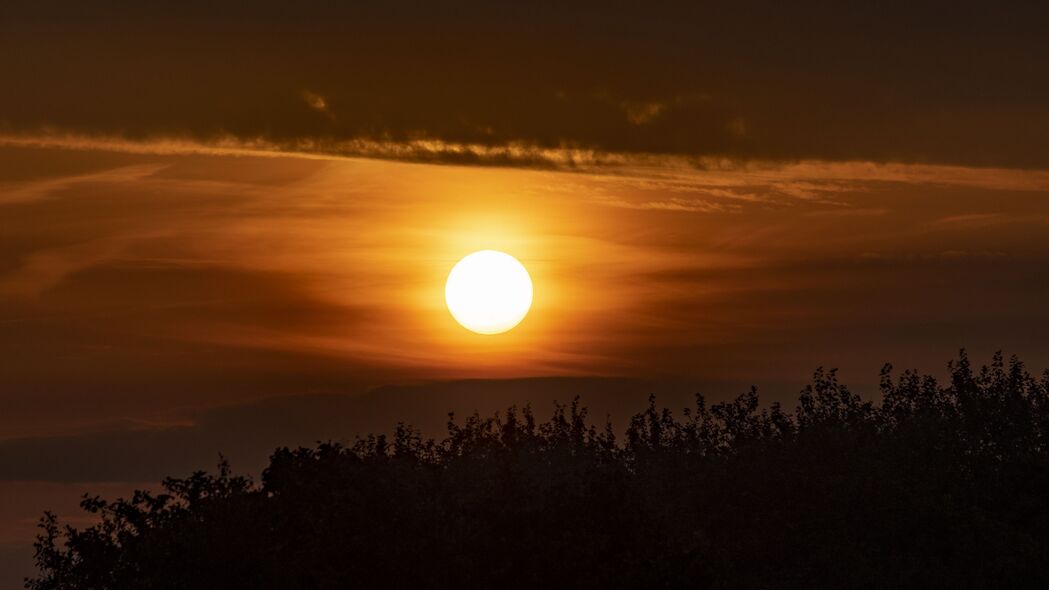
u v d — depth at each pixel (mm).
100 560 82625
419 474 77062
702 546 84000
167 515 83312
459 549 70438
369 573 69562
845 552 88500
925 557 89562
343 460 77500
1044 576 86375
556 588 69938
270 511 75688
